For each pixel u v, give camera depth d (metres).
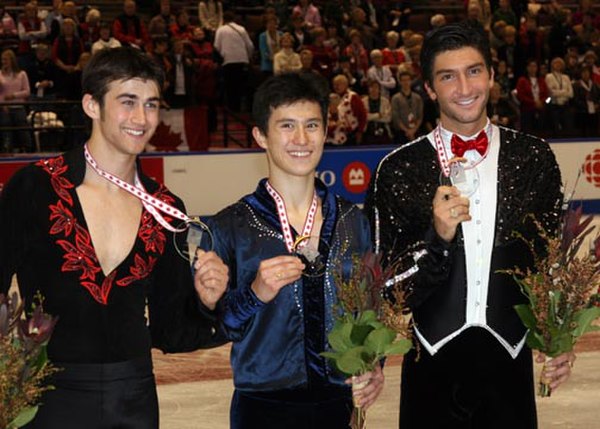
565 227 6.81
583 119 29.44
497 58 31.02
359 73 29.30
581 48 32.66
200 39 29.28
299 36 30.48
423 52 7.25
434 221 6.79
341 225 6.79
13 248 6.38
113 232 6.44
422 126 27.62
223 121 29.19
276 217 6.73
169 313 6.70
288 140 6.58
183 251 6.61
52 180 6.40
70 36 26.67
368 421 11.16
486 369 7.21
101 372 6.34
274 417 6.67
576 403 11.75
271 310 6.66
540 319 6.79
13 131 25.16
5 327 5.72
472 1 33.25
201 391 12.24
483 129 7.35
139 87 6.32
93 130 6.48
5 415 5.68
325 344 6.67
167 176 24.66
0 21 29.58
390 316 6.38
